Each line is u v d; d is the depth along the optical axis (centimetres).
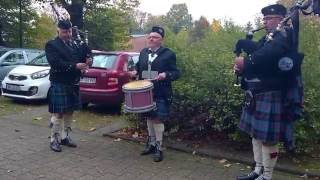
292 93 453
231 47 683
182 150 621
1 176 505
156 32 582
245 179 496
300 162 571
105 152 613
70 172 525
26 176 507
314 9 446
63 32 601
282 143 541
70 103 620
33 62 1069
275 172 541
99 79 866
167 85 583
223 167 559
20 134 703
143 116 648
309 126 571
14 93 995
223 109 603
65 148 626
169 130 672
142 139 673
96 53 907
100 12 2158
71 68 598
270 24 462
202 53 680
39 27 2194
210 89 621
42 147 629
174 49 692
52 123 616
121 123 801
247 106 484
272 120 459
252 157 588
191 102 639
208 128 652
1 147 622
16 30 2116
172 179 511
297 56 444
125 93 558
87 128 763
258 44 468
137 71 606
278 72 452
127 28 2330
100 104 901
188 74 663
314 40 627
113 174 523
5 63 1121
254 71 464
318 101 576
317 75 599
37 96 983
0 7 2033
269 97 460
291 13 448
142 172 532
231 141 634
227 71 616
